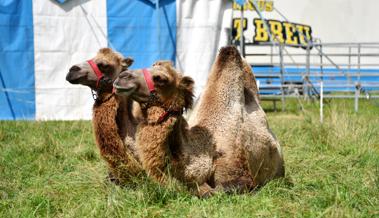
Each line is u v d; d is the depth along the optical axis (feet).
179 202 24.71
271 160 29.30
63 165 35.35
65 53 62.44
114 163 28.25
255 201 25.22
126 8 63.26
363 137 43.04
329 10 107.65
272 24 105.09
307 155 37.63
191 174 25.45
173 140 25.31
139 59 63.62
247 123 27.96
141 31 63.62
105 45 63.05
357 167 34.24
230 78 27.78
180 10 63.46
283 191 27.35
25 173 33.22
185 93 25.81
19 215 24.68
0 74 61.57
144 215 23.88
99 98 29.04
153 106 25.12
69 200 26.71
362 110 72.02
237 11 105.09
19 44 61.62
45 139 41.78
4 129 49.42
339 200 25.09
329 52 108.37
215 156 26.68
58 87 62.54
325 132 43.75
